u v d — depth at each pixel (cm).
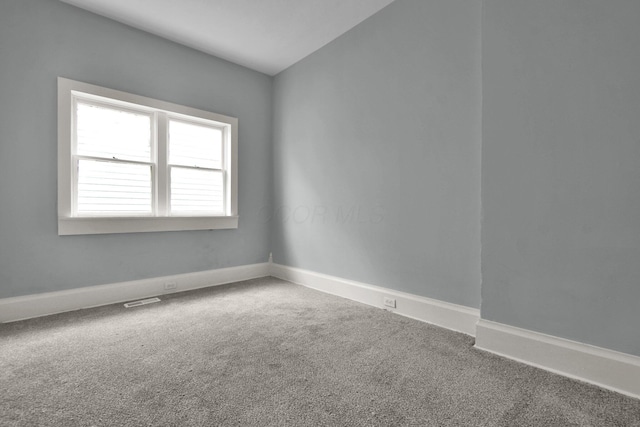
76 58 271
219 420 129
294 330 230
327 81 340
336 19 297
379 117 286
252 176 402
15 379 160
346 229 321
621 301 153
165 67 324
